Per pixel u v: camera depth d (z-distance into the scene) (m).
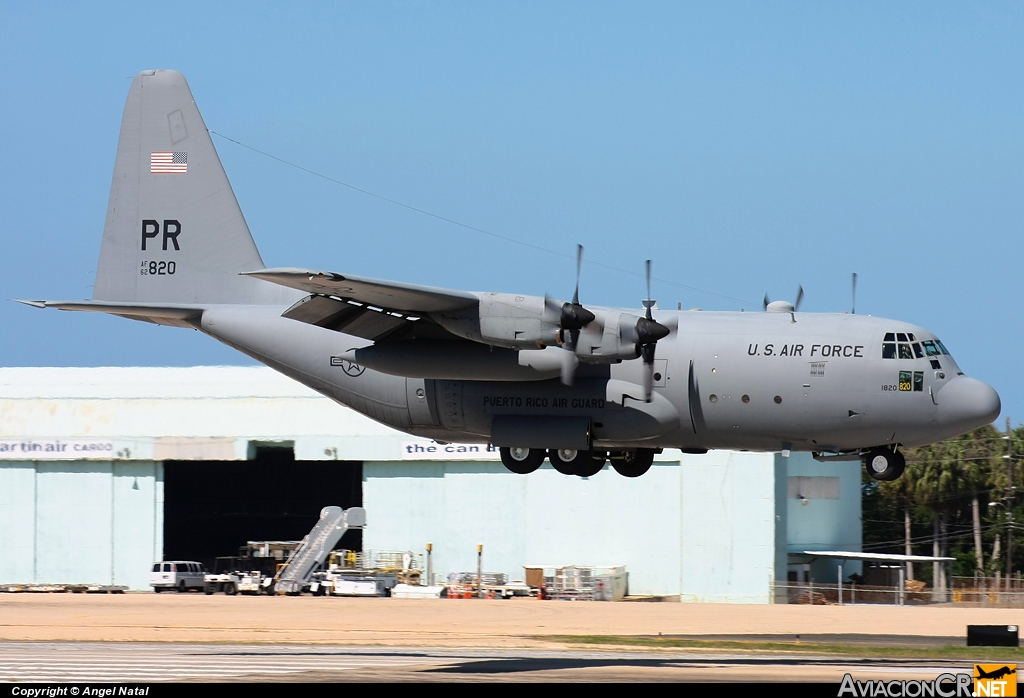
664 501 158.00
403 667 73.69
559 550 161.62
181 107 101.31
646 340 82.50
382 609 133.88
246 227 99.25
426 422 92.12
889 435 84.44
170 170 100.81
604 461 95.38
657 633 108.81
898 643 99.25
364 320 86.88
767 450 88.75
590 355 82.75
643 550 158.12
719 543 155.12
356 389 93.38
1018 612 136.88
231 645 92.88
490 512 165.00
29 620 119.00
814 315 87.56
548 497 162.88
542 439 87.94
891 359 83.31
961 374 84.38
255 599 150.88
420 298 80.94
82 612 129.12
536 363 84.75
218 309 97.19
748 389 84.81
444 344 86.81
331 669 72.06
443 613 128.88
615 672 70.88
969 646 96.19
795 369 84.12
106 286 100.69
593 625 116.50
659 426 86.56
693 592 155.25
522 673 70.00
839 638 103.88
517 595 154.62
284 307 96.81
